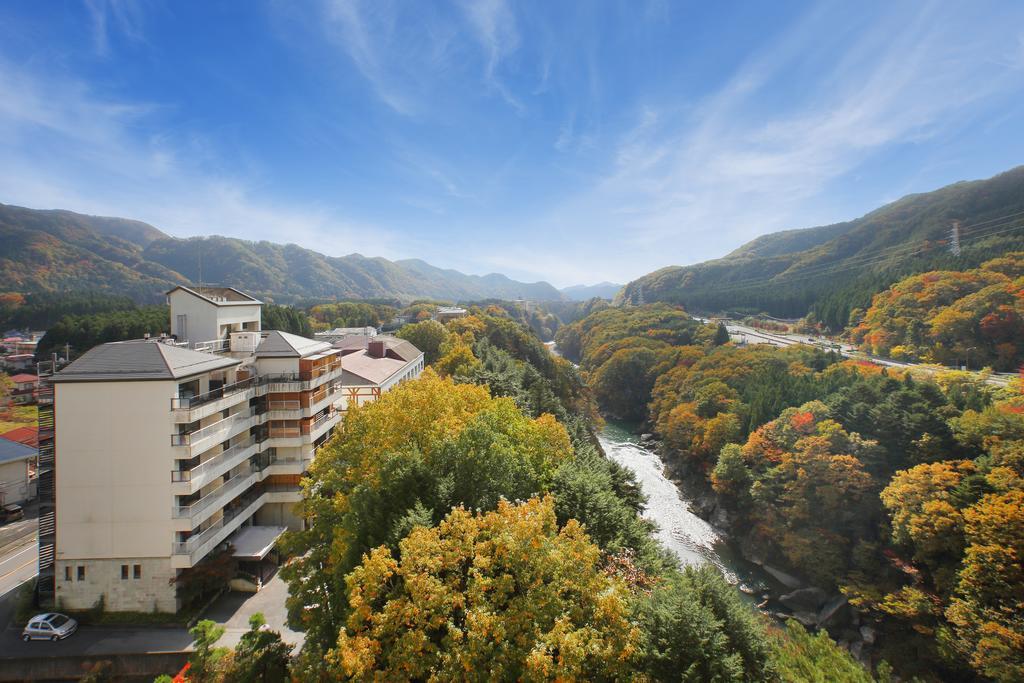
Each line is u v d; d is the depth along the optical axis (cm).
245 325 5412
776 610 5116
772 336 14338
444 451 3048
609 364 13925
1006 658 3422
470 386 5066
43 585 3412
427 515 2431
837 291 14100
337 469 3675
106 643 3167
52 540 3409
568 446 4528
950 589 4103
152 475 3416
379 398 4512
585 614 1961
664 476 8788
